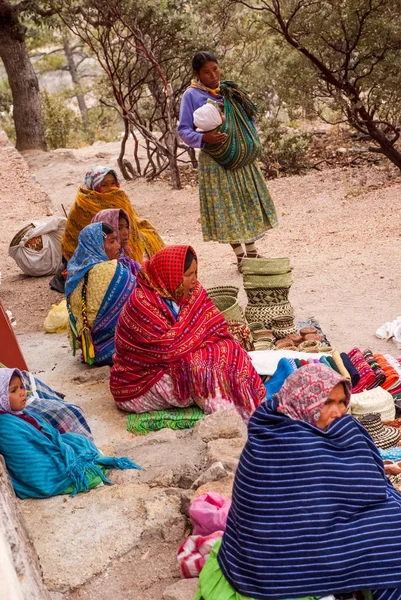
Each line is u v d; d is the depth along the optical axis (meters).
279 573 3.13
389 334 6.68
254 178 8.17
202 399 5.13
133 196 15.80
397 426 5.21
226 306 6.50
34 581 3.08
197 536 3.59
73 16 15.33
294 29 12.98
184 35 15.60
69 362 6.70
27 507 4.23
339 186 13.69
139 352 5.25
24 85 21.16
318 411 3.26
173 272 5.23
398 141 15.60
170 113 15.59
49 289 9.41
